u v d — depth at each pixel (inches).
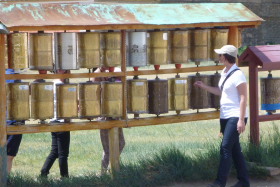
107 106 663.1
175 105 711.7
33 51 635.5
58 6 642.2
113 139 674.2
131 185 666.2
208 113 737.6
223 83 658.2
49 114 639.8
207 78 738.2
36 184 669.3
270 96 781.3
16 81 652.1
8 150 705.0
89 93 655.8
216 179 654.5
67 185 666.8
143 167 713.0
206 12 723.4
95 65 652.1
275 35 3969.0
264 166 726.5
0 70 609.6
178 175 699.4
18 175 690.8
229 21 718.5
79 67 650.2
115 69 731.4
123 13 668.7
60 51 641.6
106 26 643.5
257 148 752.3
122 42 671.8
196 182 702.5
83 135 1137.4
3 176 616.4
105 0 710.5
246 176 671.8
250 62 761.6
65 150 740.0
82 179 682.2
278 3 3944.4
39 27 612.7
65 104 645.9
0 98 610.5
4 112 614.2
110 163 685.3
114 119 676.1
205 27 734.5
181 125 1230.3
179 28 717.3
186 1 3282.5
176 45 703.7
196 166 719.7
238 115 649.0
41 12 627.8
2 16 606.2
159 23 667.4
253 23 740.7
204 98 733.3
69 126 648.4
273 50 770.8
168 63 706.8
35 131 632.4
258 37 3905.0
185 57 708.7
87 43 647.1
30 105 650.8
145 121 690.2
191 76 735.7
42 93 636.1
